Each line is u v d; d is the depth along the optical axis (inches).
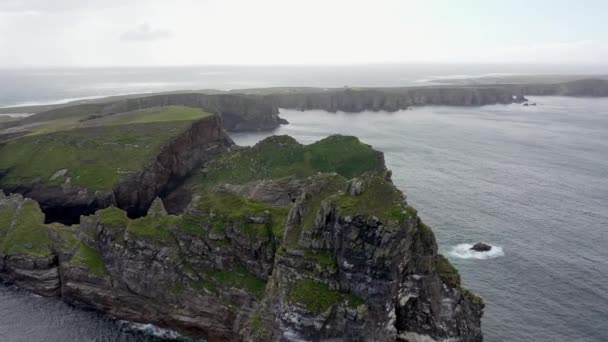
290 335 2231.8
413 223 2198.6
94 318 2849.4
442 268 2385.6
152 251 2790.4
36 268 3120.1
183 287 2709.2
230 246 2667.3
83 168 4589.1
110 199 4244.6
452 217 4338.1
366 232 2142.0
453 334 2263.8
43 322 2790.4
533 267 3395.7
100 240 3036.4
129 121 6018.7
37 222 3516.2
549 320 2780.5
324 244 2300.7
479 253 3607.3
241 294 2541.8
